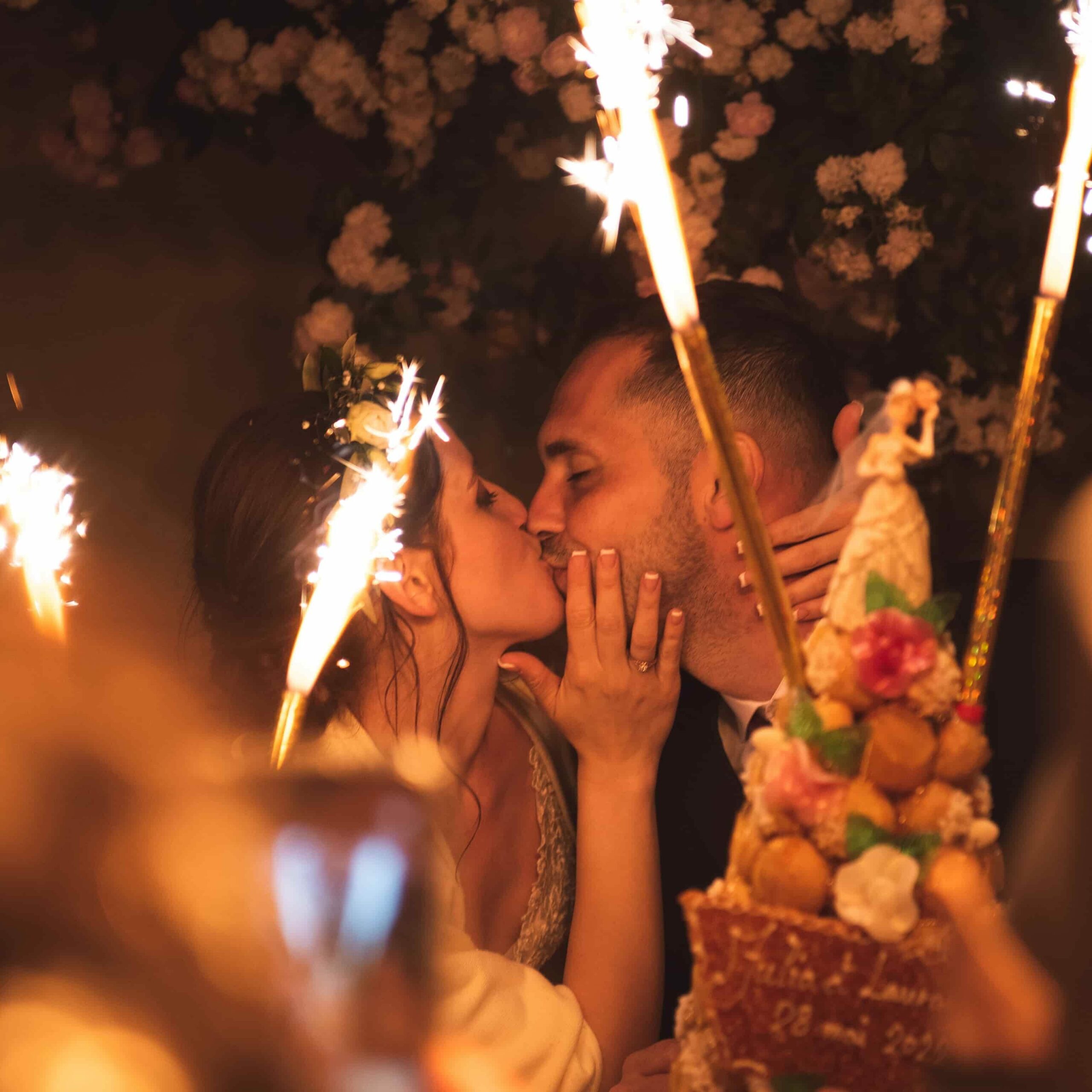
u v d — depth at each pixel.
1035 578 1.68
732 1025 0.79
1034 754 1.51
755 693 1.51
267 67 1.95
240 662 1.38
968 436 1.92
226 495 1.38
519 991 1.21
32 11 2.23
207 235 2.32
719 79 1.86
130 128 2.13
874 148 1.80
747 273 1.85
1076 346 1.94
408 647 1.37
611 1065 1.32
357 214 1.95
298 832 0.54
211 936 0.50
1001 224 1.83
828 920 0.77
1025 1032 0.66
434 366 2.24
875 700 0.81
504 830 1.57
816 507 1.47
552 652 1.98
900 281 1.90
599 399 1.49
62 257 2.31
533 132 1.99
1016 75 1.81
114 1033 0.47
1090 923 0.63
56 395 2.31
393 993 0.55
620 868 1.38
